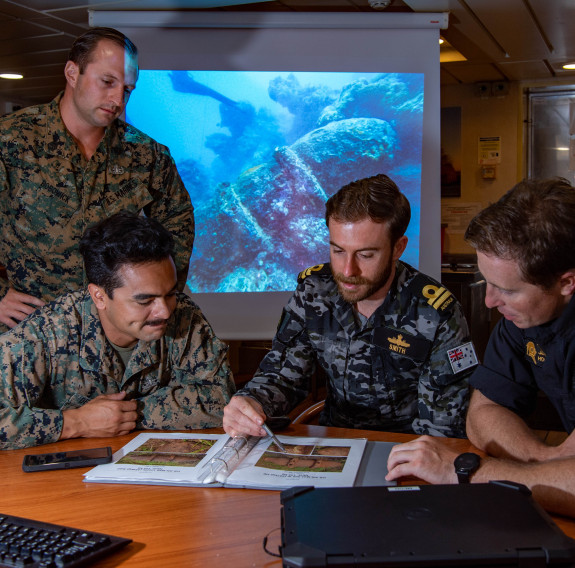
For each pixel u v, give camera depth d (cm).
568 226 120
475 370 164
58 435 160
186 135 357
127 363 179
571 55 479
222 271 364
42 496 130
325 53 353
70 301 177
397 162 360
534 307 129
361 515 99
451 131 599
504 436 146
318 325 187
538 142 582
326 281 189
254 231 363
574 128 569
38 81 570
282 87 356
